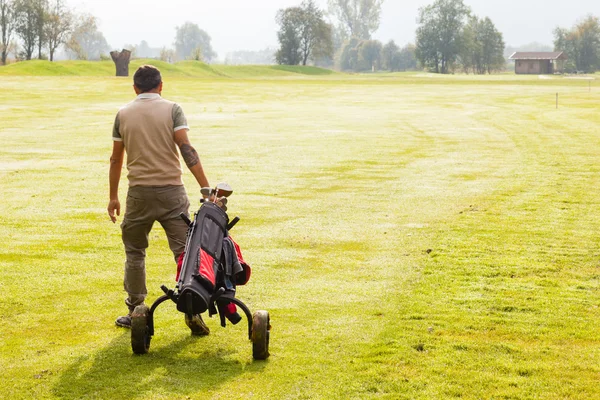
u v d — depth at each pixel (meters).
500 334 5.46
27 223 9.77
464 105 40.22
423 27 155.00
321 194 12.26
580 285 6.79
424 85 69.25
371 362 4.89
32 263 7.61
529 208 10.85
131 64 109.12
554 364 4.87
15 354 5.05
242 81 76.75
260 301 6.30
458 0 152.25
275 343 5.26
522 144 20.36
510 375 4.69
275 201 11.57
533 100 43.94
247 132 23.83
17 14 122.06
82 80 65.00
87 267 7.48
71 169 15.21
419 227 9.52
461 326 5.63
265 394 4.39
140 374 4.71
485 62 162.75
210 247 4.81
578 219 10.00
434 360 4.93
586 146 19.61
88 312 6.01
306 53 146.12
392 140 21.56
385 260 7.79
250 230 9.36
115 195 5.56
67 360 4.95
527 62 156.38
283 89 58.88
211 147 19.42
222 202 5.20
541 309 6.05
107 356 5.02
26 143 20.23
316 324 5.68
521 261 7.68
